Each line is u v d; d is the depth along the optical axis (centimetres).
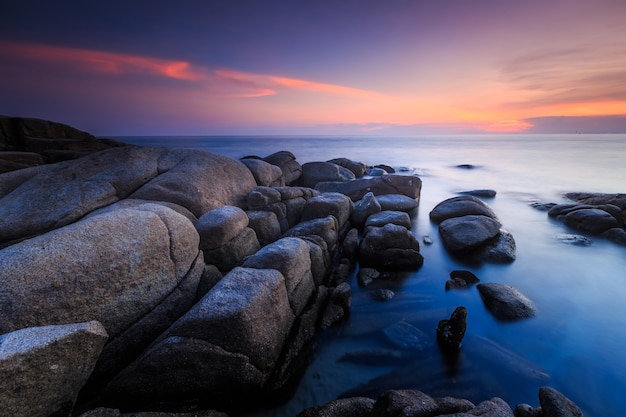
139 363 557
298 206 1423
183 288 723
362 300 966
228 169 1437
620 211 1642
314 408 543
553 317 885
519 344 773
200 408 574
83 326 462
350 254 1207
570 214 1694
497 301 916
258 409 593
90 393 568
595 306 945
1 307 478
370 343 773
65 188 1038
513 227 1673
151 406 562
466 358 723
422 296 987
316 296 854
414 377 666
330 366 700
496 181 3197
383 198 1872
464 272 1092
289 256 789
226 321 577
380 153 7262
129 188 1150
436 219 1675
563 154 6588
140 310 636
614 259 1262
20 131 1942
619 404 610
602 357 732
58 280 528
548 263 1231
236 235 947
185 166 1294
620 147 9069
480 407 508
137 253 631
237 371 583
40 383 423
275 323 666
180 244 730
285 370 652
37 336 423
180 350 558
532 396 623
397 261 1156
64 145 1958
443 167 4441
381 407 517
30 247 544
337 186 2086
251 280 676
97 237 597
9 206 959
